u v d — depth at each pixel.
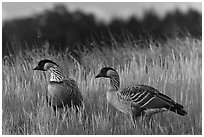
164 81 13.34
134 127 10.61
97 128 10.62
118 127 10.70
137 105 10.66
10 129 10.98
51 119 10.98
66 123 10.84
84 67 15.52
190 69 14.20
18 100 12.31
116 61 16.12
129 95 10.73
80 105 11.60
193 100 12.16
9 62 15.82
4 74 14.10
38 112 11.27
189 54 15.98
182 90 12.66
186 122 11.16
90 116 11.66
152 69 14.48
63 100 11.24
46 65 11.34
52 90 11.23
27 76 14.23
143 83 13.56
